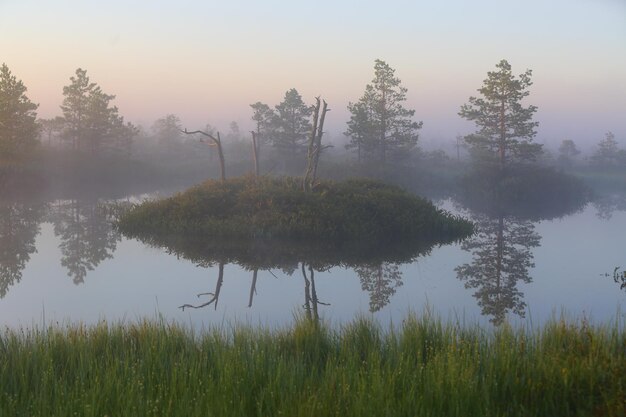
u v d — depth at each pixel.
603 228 31.66
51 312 13.09
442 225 26.91
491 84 51.97
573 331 8.48
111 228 27.56
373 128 55.84
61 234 25.97
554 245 25.00
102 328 9.27
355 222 24.38
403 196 28.09
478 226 31.38
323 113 27.66
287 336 9.17
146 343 8.25
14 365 7.40
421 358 7.56
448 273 18.36
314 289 15.80
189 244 22.62
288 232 23.66
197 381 6.64
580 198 52.78
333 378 6.55
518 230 30.53
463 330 8.96
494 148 59.00
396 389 6.43
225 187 27.86
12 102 52.84
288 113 61.56
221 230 24.00
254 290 15.59
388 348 8.38
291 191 26.39
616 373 6.58
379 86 56.50
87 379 6.99
